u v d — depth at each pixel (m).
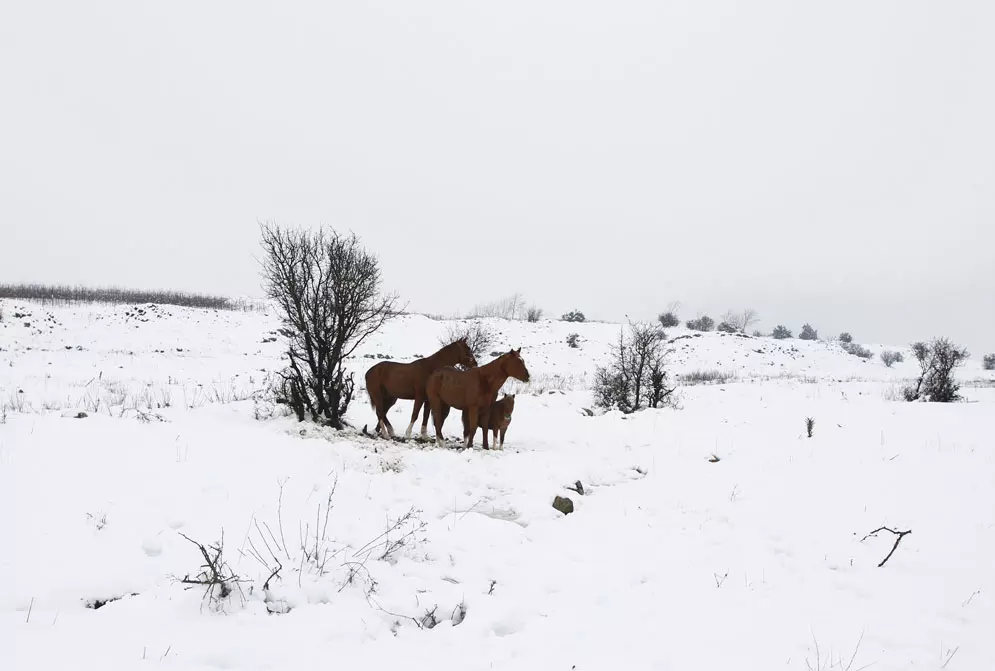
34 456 6.15
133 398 12.41
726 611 4.76
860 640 4.34
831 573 5.53
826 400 14.27
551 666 3.87
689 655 4.06
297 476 6.88
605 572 5.46
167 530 5.21
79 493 5.56
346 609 4.38
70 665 3.35
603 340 36.97
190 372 19.75
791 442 10.16
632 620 4.57
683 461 9.41
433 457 8.29
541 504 7.20
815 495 7.61
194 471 6.50
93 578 4.36
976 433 10.03
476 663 3.86
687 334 41.41
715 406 14.26
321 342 9.44
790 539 6.34
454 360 9.75
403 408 12.09
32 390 13.33
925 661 4.09
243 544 5.13
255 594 4.35
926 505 7.12
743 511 7.17
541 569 5.46
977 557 5.80
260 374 20.11
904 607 4.89
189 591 4.34
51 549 4.61
